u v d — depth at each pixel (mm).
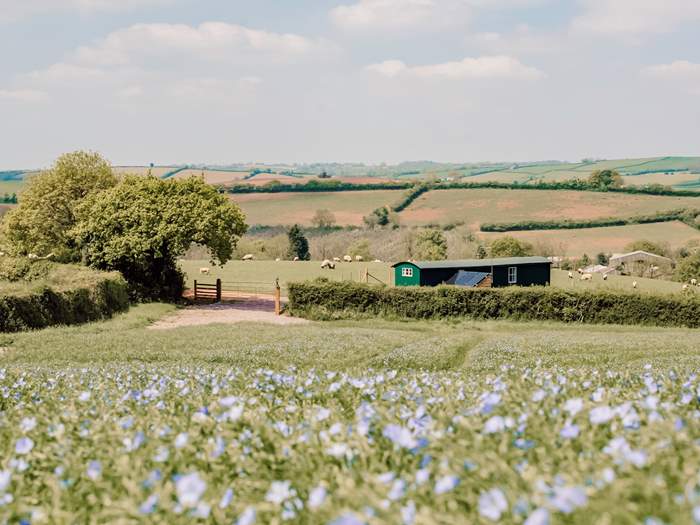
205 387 7516
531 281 56062
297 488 3686
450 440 3924
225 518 3402
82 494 3822
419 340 29688
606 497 2830
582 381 6922
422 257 98500
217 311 47094
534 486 3016
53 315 34094
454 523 2865
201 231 47250
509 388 5938
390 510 2965
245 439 4391
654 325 40875
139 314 41562
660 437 3666
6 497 3719
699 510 2439
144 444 4383
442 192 155500
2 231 56375
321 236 128000
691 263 86125
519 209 138125
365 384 6551
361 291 43094
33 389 8836
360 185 162750
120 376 10133
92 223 47062
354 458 3939
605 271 91562
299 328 34656
